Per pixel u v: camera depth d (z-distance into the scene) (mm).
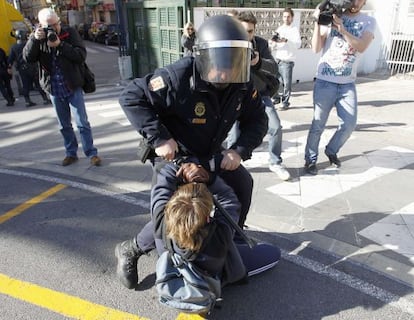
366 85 9844
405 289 2561
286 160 4801
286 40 7180
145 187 4223
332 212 3537
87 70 4652
